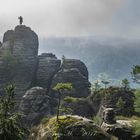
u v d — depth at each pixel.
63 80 156.88
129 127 88.31
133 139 86.00
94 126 62.81
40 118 129.38
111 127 87.38
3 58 162.25
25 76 162.38
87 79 168.88
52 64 167.75
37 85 163.50
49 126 62.25
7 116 38.28
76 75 157.50
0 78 157.62
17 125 38.53
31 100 133.50
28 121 128.38
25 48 171.88
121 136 86.56
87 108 131.38
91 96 133.75
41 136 61.78
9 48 171.88
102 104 123.50
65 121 62.06
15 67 163.00
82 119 63.62
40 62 169.88
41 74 165.50
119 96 121.19
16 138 37.28
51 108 140.88
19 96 154.12
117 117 105.50
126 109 113.62
